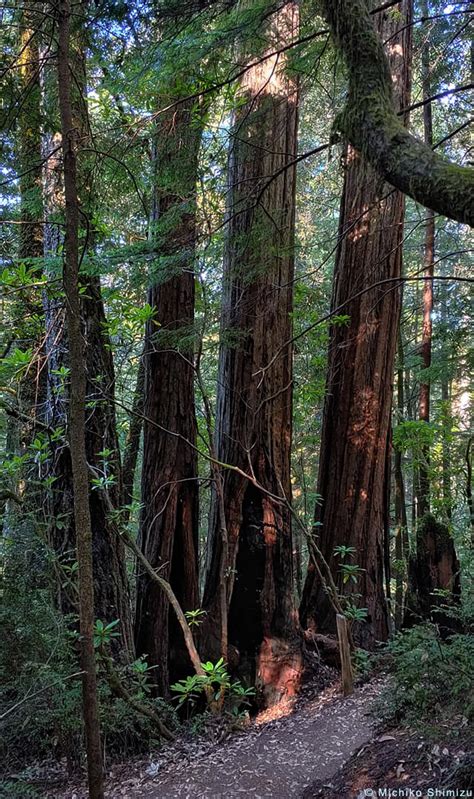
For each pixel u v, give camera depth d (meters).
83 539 2.63
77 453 2.65
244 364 6.56
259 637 6.31
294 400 9.01
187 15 3.68
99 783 2.57
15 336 6.18
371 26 2.34
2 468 4.55
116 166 4.09
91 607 2.64
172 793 4.02
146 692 5.65
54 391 5.19
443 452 9.43
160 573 6.19
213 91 4.28
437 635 3.87
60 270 4.21
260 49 4.29
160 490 6.36
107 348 5.62
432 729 3.15
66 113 2.67
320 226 12.12
